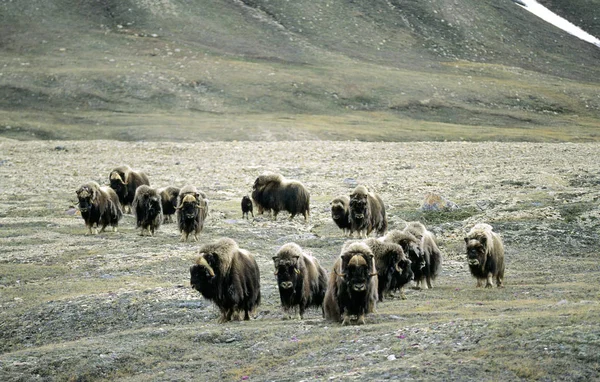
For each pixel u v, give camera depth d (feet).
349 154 508.12
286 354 116.26
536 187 335.47
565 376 91.66
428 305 150.92
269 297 164.66
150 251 231.30
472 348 103.04
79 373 120.78
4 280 200.23
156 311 157.28
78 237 261.85
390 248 145.28
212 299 138.62
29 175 434.30
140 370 120.88
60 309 163.53
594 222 257.34
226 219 293.84
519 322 110.01
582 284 169.07
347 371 102.27
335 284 130.11
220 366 115.65
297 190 286.87
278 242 248.73
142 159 508.94
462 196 319.06
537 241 243.40
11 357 130.72
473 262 172.96
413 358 102.37
